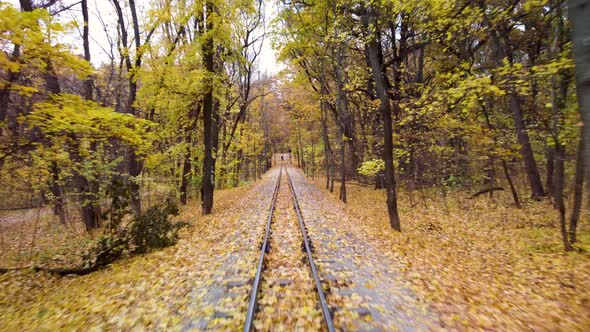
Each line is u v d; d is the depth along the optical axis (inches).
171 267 276.4
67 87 568.1
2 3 196.7
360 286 215.9
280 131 2300.7
